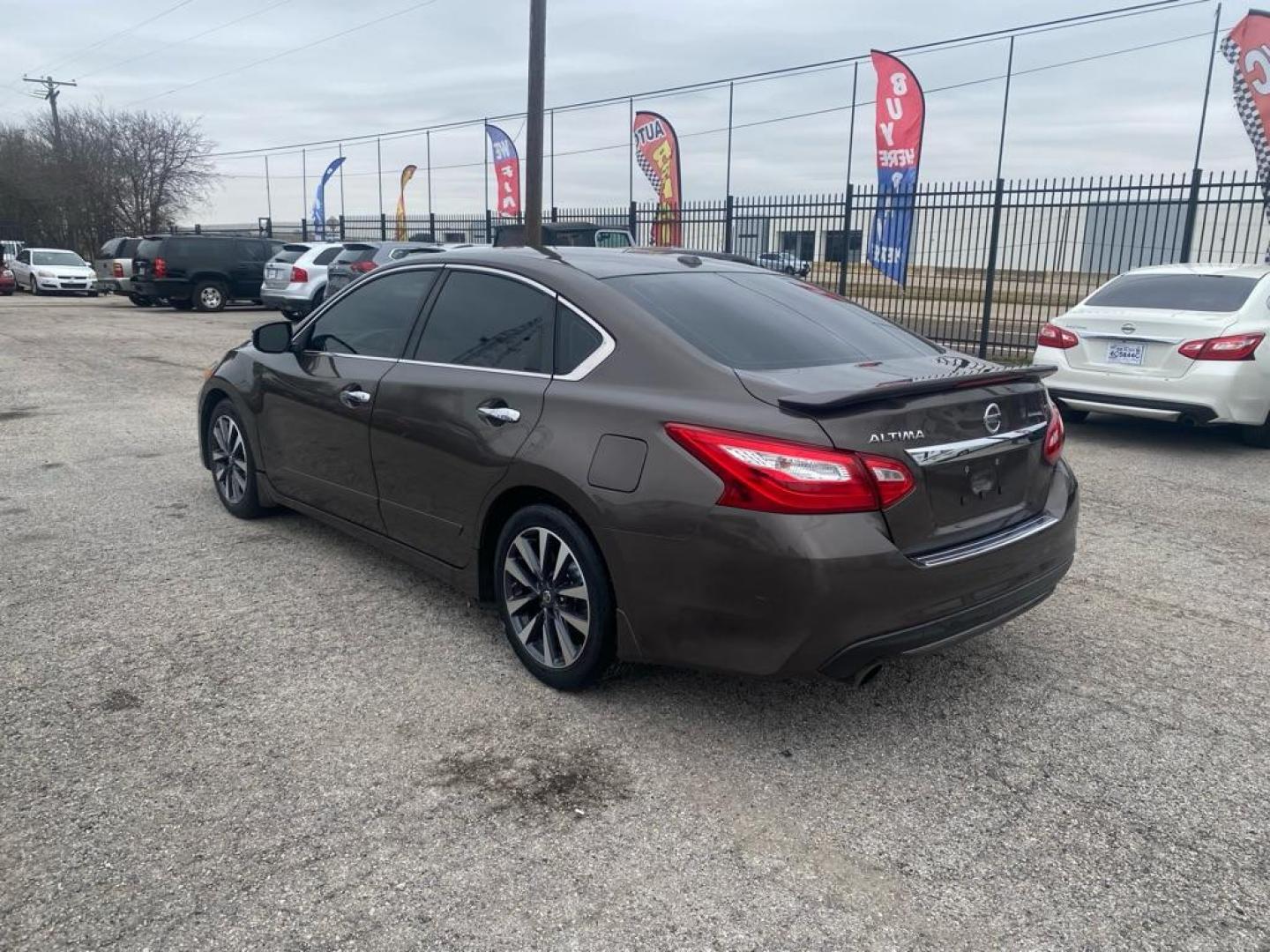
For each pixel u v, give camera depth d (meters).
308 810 2.81
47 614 4.20
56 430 8.27
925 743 3.28
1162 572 5.07
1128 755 3.23
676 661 3.15
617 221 20.72
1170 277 8.62
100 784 2.92
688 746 3.23
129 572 4.75
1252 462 7.75
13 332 17.14
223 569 4.80
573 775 3.04
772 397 3.00
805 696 3.59
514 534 3.61
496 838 2.71
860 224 15.70
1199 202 12.39
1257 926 2.42
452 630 4.12
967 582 3.08
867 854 2.68
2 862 2.55
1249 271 8.28
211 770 3.01
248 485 5.40
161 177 50.19
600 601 3.31
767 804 2.91
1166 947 2.34
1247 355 7.59
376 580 4.69
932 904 2.48
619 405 3.24
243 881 2.50
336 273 17.48
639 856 2.65
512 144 26.30
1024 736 3.35
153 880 2.50
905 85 15.24
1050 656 4.01
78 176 48.97
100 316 21.67
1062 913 2.46
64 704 3.40
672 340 3.32
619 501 3.14
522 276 3.84
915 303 17.95
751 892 2.51
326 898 2.44
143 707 3.40
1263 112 12.11
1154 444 8.44
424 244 17.55
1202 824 2.85
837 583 2.82
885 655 2.96
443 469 3.86
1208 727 3.43
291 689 3.56
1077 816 2.88
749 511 2.88
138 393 10.34
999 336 15.38
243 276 23.77
